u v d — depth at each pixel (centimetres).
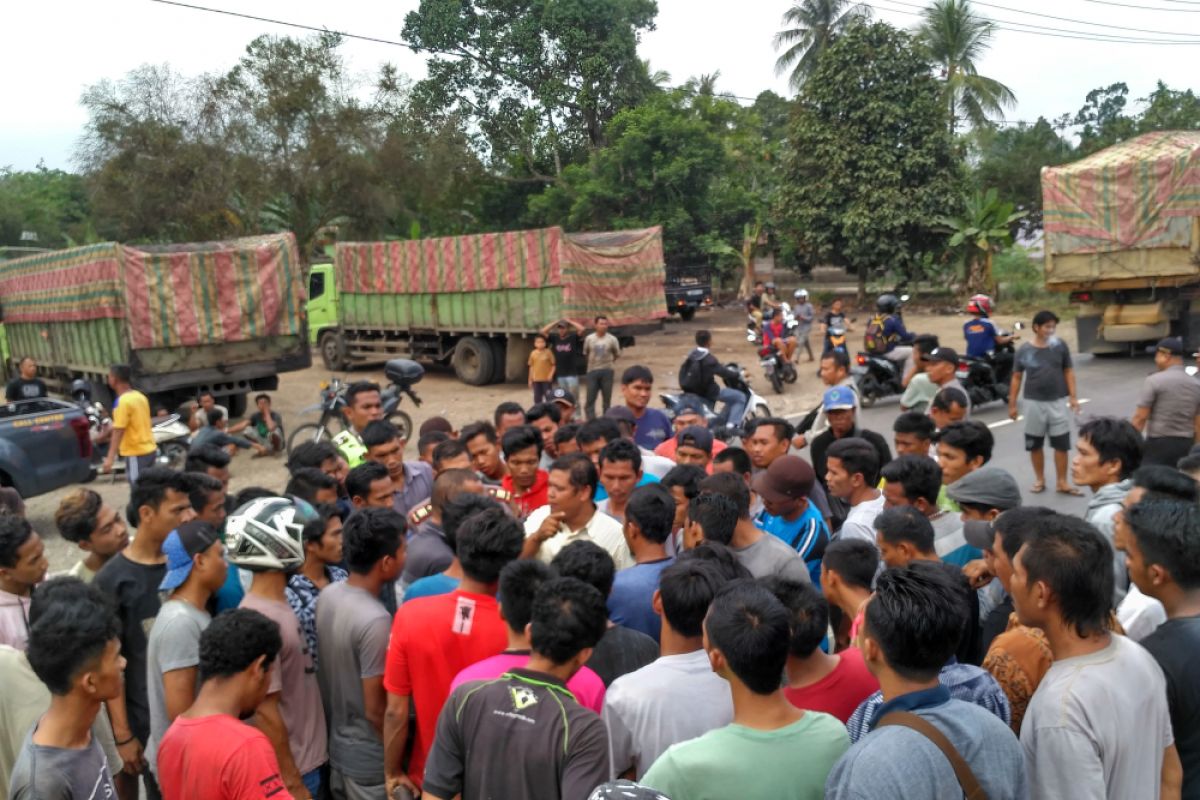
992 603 365
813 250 3203
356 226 3272
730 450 532
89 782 266
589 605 277
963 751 216
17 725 310
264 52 3009
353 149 3070
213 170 2872
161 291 1444
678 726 286
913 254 3091
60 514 419
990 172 4059
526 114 3694
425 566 441
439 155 3309
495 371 1866
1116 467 460
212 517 414
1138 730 241
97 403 1433
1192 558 269
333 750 364
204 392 1513
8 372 2061
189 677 330
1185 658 264
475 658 333
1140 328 1733
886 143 2981
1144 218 1684
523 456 540
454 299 1894
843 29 3859
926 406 842
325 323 2253
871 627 230
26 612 373
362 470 480
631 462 482
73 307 1562
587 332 1698
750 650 242
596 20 3703
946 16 3700
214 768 258
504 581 304
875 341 1478
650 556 389
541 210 3512
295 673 350
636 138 3164
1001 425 1287
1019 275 3081
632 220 3161
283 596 354
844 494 491
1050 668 253
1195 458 442
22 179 5950
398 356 2081
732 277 3781
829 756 243
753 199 3353
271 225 3188
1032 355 928
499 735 265
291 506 354
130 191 2853
